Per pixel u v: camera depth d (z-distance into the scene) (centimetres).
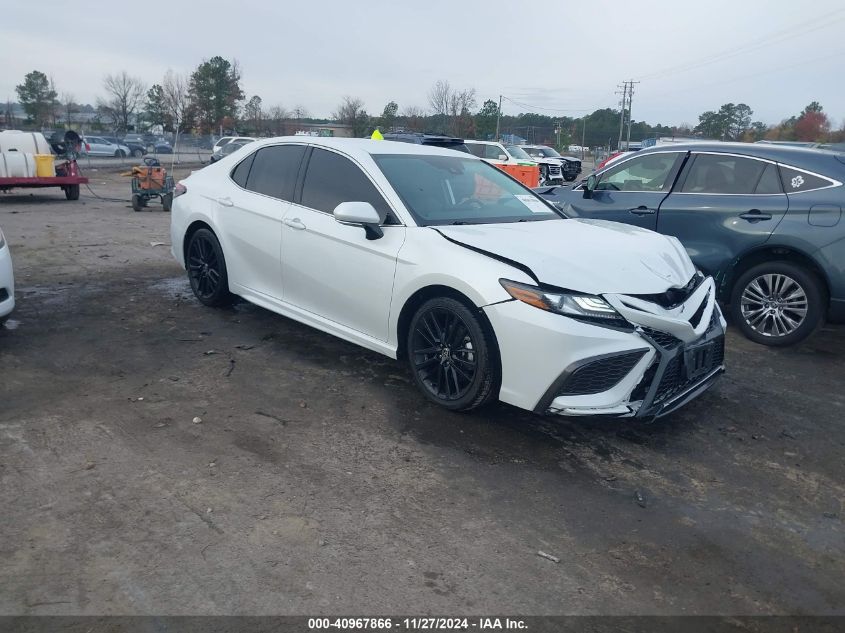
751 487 367
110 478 343
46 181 1572
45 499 323
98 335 559
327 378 486
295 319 526
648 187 679
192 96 5762
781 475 381
